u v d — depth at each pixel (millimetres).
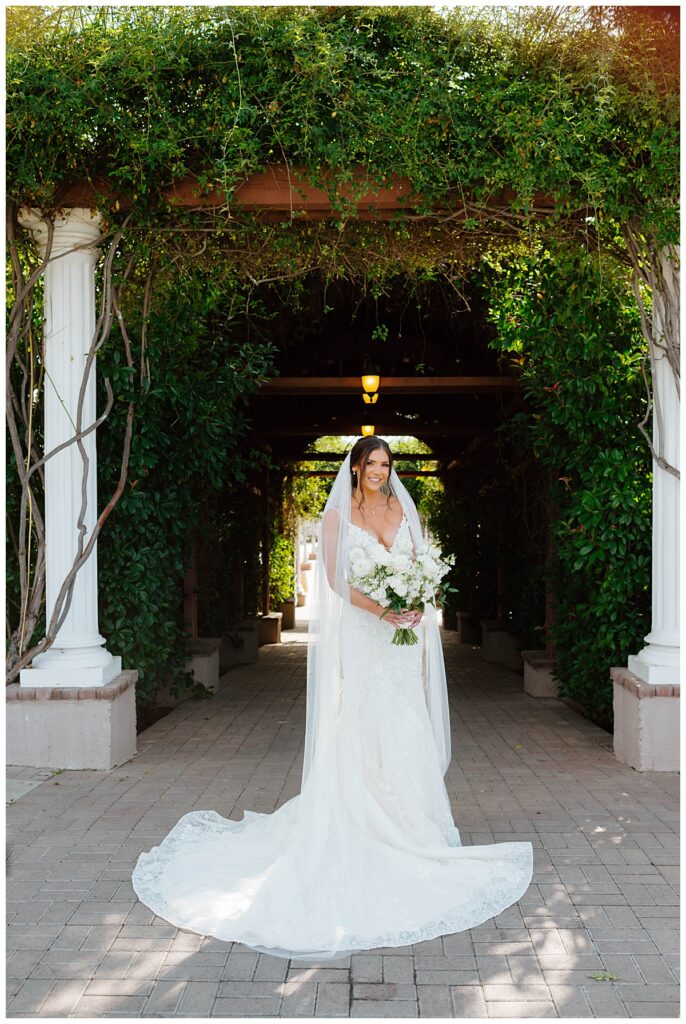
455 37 4410
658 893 3412
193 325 6129
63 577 5160
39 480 5656
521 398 8594
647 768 5145
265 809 4457
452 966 2867
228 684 8758
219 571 9508
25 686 5172
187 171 4574
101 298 5469
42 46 4328
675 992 2689
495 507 10750
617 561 5684
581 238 5258
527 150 4414
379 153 4395
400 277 7238
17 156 4445
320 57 4195
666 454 5223
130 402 5484
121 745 5363
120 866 3693
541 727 6516
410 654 3885
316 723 3750
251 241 5301
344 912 3201
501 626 10344
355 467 3932
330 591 3848
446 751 4074
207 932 3080
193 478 7250
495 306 6582
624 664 5840
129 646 5832
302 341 9680
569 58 4445
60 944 3016
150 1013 2576
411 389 9367
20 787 4789
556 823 4227
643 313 5207
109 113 4320
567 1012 2578
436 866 3551
